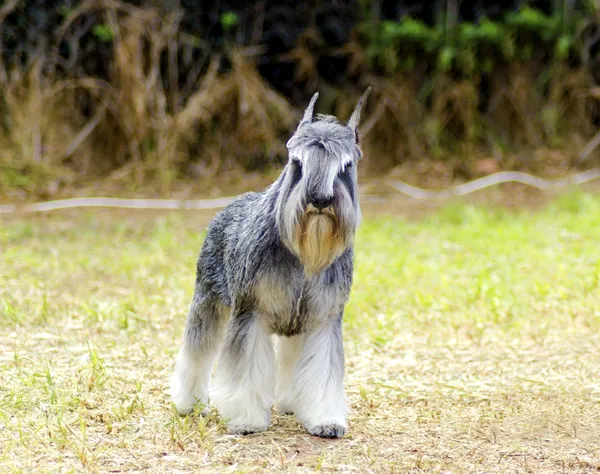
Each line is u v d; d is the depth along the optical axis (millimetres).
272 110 26406
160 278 15641
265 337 8992
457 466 8297
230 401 8938
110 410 9531
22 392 9930
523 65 28172
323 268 8578
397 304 14242
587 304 14062
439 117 27547
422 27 27359
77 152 25812
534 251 17719
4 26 25281
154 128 25594
